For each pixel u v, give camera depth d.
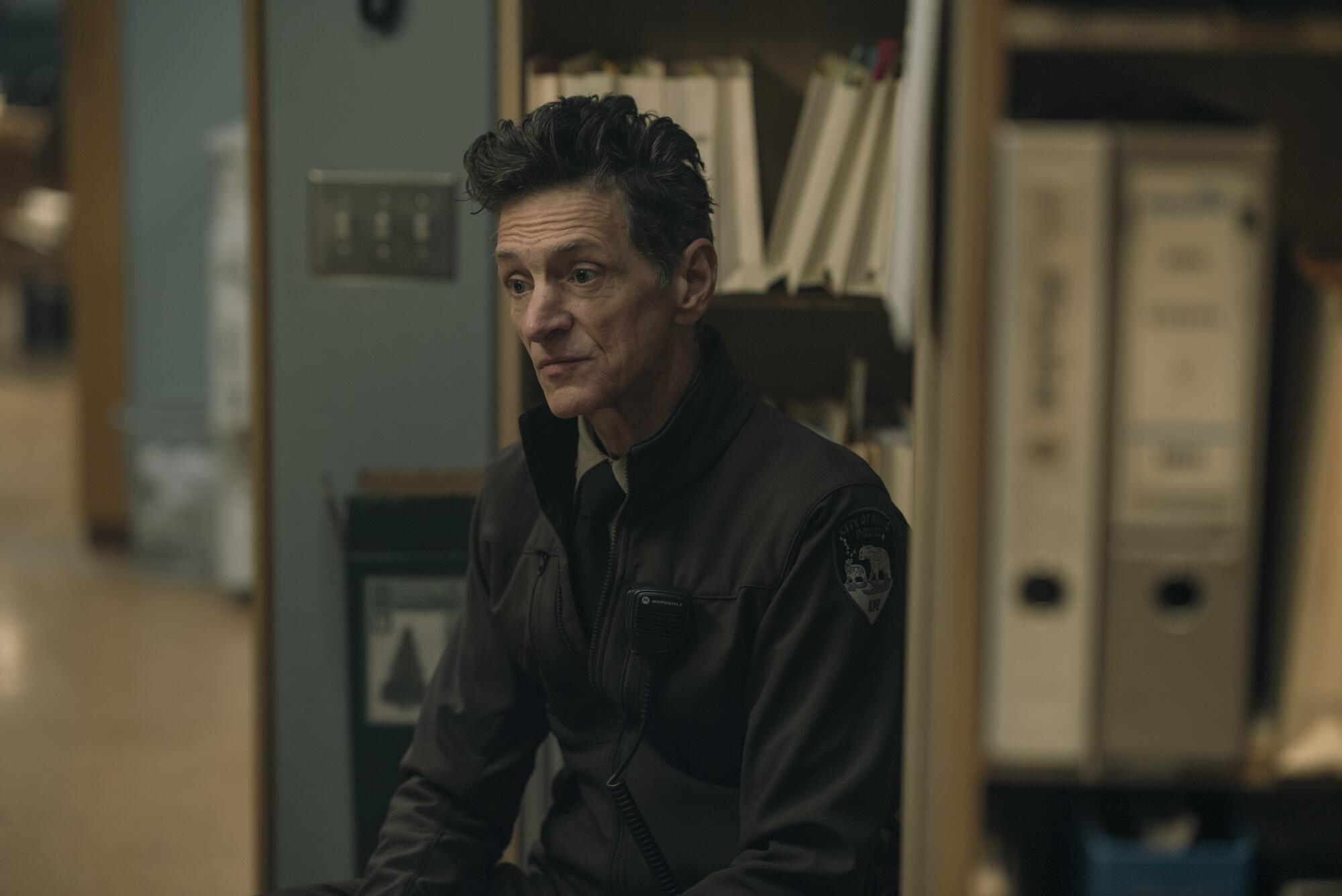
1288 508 1.00
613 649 1.39
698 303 1.38
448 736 1.51
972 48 0.96
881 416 2.14
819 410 2.13
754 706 1.33
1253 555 0.96
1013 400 0.96
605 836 1.43
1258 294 0.94
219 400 4.77
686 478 1.36
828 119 1.96
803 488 1.33
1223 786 1.01
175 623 4.68
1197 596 0.99
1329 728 0.99
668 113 1.96
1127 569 0.97
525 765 1.54
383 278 2.17
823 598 1.30
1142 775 0.99
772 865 1.24
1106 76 1.37
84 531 5.83
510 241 1.33
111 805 3.14
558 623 1.42
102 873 2.79
